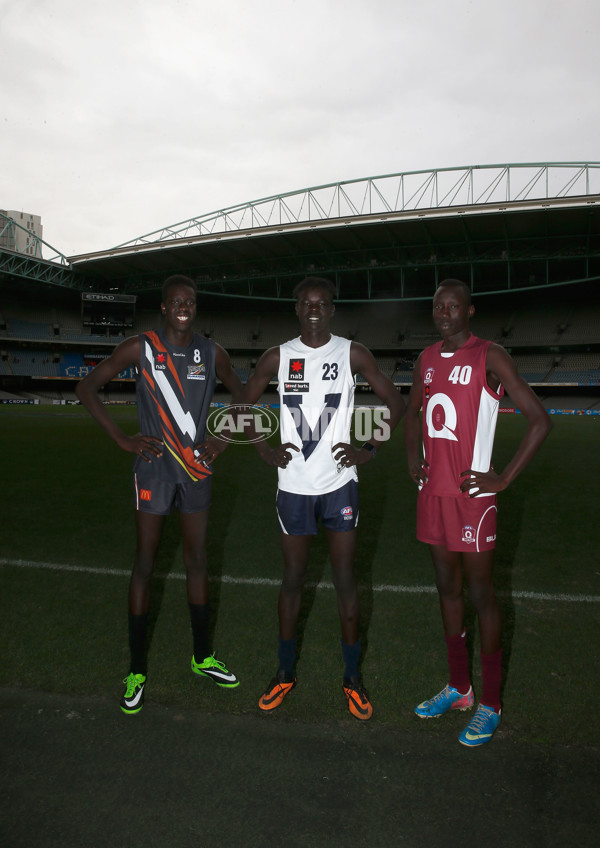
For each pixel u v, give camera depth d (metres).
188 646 2.98
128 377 47.31
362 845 1.65
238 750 2.09
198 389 2.64
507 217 33.12
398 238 37.12
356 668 2.42
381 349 46.22
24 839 1.65
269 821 1.73
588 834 1.69
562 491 7.98
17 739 2.14
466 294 2.35
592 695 2.50
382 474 9.81
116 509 6.58
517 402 2.27
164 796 1.84
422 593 3.83
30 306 47.44
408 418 2.62
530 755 2.08
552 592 3.87
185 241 39.44
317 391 2.50
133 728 2.22
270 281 45.00
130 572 4.24
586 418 30.30
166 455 2.58
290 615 2.45
